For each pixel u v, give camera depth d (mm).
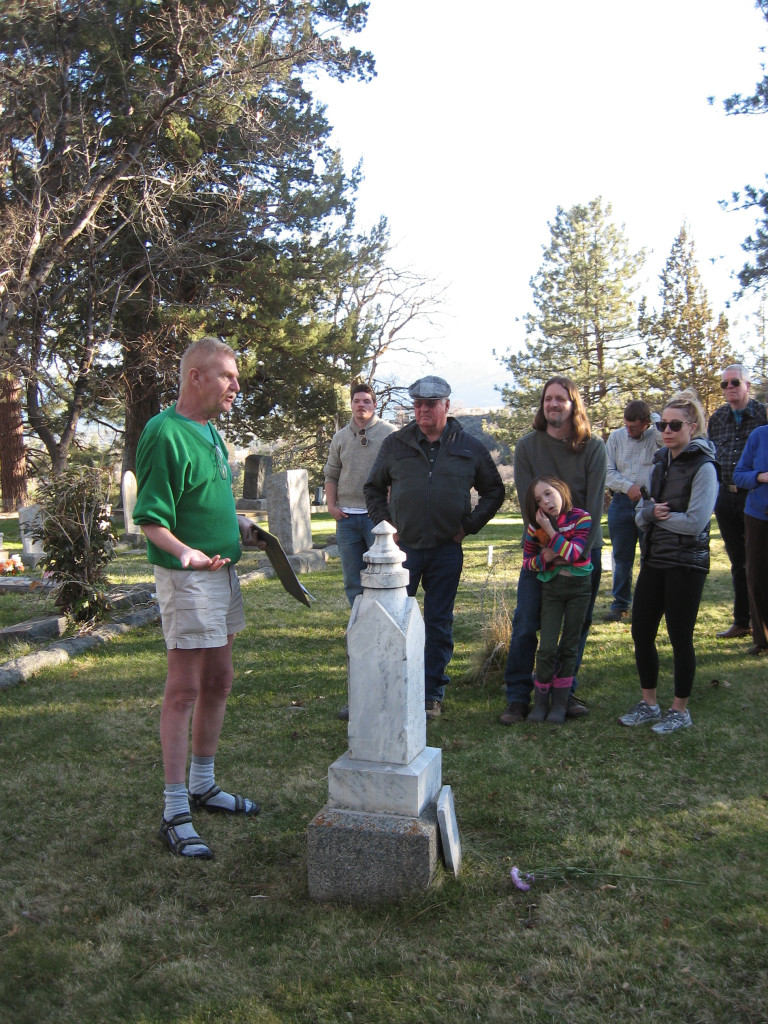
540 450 4770
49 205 18312
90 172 19500
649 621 4465
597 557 4762
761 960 2432
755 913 2666
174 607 3279
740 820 3334
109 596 7777
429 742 4414
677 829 3299
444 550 4844
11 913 2854
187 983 2449
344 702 5148
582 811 3496
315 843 2885
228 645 3570
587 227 32625
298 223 23188
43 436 23312
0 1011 2359
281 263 22312
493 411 32750
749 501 5602
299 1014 2305
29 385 21312
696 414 4344
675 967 2422
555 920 2682
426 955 2531
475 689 5340
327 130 23812
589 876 2959
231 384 3369
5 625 7383
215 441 3424
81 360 21000
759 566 5605
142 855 3254
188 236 21219
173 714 3365
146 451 3223
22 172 20109
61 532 7051
